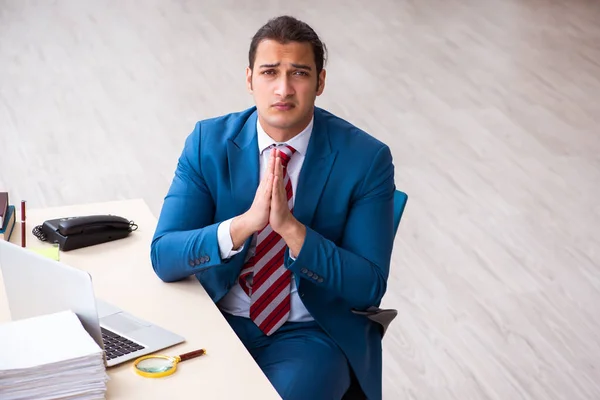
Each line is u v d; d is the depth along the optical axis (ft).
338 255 8.57
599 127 21.18
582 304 14.62
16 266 7.52
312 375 8.46
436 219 16.94
